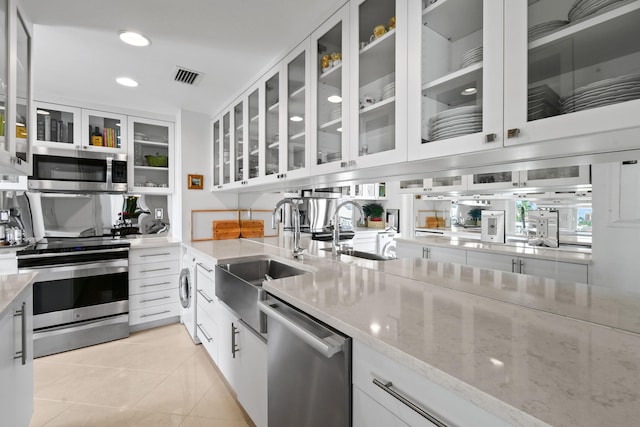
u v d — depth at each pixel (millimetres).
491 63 874
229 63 2117
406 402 697
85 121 2902
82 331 2631
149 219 3375
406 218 5105
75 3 1476
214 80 2396
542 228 2582
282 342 1242
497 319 912
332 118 1557
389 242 4855
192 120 3197
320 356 1012
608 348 722
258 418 1544
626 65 725
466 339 770
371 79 1337
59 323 2527
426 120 1097
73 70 2213
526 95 803
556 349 715
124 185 3076
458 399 603
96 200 3094
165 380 2139
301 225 4520
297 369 1146
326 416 987
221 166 3006
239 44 1871
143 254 2967
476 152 944
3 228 2613
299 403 1140
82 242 2949
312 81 1652
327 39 1585
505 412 509
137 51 1952
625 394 534
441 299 1111
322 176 1690
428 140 1100
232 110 2717
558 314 947
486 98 889
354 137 1371
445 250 2801
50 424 1695
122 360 2418
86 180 2885
